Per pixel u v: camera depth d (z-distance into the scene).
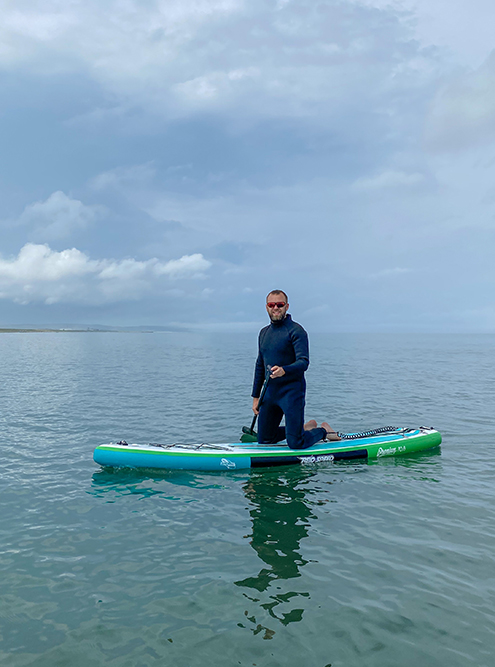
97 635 2.65
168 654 2.49
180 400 11.31
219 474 5.81
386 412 9.66
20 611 2.88
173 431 8.02
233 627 2.72
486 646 2.55
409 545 3.76
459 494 4.98
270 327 6.50
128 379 16.23
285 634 2.65
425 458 6.43
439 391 12.75
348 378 16.06
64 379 16.22
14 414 9.52
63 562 3.50
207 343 61.25
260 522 4.25
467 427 8.23
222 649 2.53
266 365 6.50
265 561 3.50
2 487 5.22
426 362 24.73
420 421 8.76
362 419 8.99
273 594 3.05
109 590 3.11
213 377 16.88
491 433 7.80
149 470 5.93
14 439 7.45
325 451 6.32
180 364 23.64
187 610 2.88
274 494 5.03
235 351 38.72
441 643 2.58
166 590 3.11
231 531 4.05
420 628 2.71
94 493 5.05
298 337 6.20
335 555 3.60
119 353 35.31
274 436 6.71
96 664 2.42
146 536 3.95
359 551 3.66
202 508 4.61
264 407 6.56
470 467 6.00
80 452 6.71
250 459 6.04
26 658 2.47
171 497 4.94
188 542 3.83
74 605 2.94
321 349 41.00
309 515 4.41
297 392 6.31
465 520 4.27
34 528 4.12
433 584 3.18
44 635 2.65
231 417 9.21
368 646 2.55
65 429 8.16
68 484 5.35
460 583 3.19
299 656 2.47
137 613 2.86
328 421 8.82
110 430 8.09
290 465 6.14
